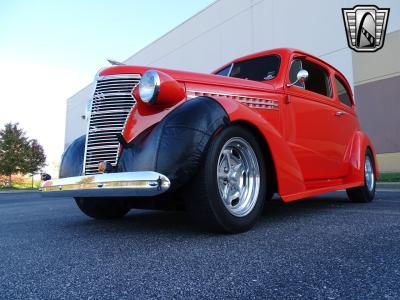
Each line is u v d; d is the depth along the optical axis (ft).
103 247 7.04
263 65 11.30
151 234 8.11
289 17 46.11
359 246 6.46
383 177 27.68
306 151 10.48
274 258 5.76
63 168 9.15
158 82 7.57
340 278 4.78
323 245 6.57
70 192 8.05
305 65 12.01
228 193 7.79
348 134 13.56
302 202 14.20
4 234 9.23
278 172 8.57
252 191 8.14
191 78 8.45
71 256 6.44
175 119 7.21
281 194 8.56
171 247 6.70
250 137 8.18
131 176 6.86
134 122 7.95
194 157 6.90
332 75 13.30
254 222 7.98
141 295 4.39
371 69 36.63
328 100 12.30
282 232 7.79
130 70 8.47
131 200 8.82
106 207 10.64
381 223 8.76
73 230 9.36
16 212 15.74
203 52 63.26
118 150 7.95
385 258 5.66
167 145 6.94
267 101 9.56
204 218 7.30
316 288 4.45
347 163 12.96
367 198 13.94
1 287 4.85
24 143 82.53
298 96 10.68
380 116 35.65
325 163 11.43
